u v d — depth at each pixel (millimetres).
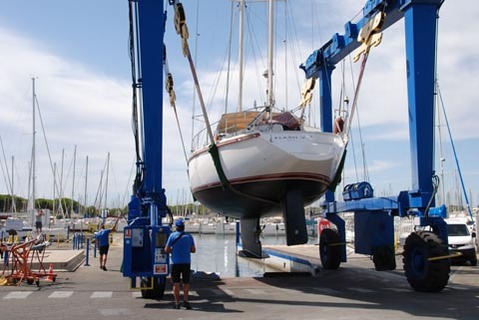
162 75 10711
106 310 7719
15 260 11406
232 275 18125
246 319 6949
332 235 15219
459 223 17891
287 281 12422
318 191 12219
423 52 10914
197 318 7039
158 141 10516
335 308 8016
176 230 8320
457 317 7160
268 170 11523
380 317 7109
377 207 12398
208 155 13492
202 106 11773
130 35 11359
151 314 7395
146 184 10383
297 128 12516
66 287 10516
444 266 9836
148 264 8812
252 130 11742
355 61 12383
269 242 44281
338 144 12039
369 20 12719
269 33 14438
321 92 16453
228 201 13516
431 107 10797
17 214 52094
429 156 10641
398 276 13094
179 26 10500
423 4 11047
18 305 8117
